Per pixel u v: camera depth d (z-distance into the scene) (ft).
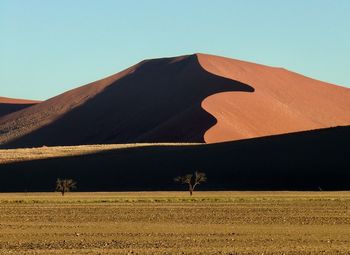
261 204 337.11
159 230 227.40
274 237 209.36
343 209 305.73
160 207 320.09
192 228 232.94
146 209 309.01
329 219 262.06
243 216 274.98
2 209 312.91
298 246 190.60
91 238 208.13
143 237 209.87
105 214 285.43
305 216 273.95
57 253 177.68
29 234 217.97
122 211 298.76
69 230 228.43
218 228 232.73
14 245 193.88
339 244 194.80
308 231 224.12
